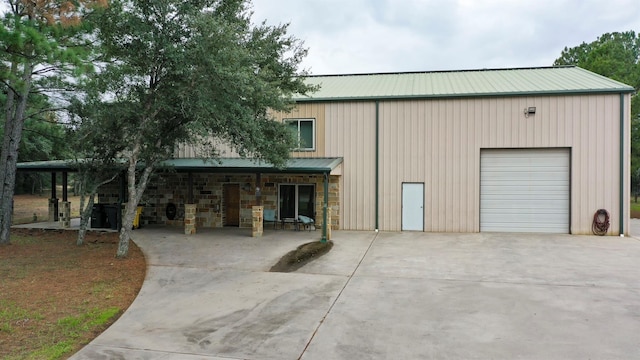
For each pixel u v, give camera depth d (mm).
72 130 13227
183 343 5684
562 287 8109
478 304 7145
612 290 7879
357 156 16047
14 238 14008
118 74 10141
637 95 23578
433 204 15531
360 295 7730
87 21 10109
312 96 16422
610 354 5164
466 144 15289
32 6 9398
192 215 14656
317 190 16031
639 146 24266
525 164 15070
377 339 5723
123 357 5262
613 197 14352
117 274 9234
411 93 15938
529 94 14773
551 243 12914
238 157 16562
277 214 16375
